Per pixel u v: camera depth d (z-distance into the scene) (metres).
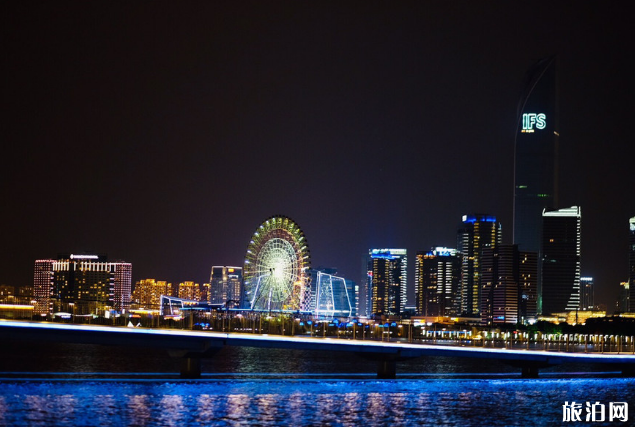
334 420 141.25
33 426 124.44
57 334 154.12
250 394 164.50
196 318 173.88
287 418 140.50
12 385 164.12
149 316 168.88
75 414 134.25
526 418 153.25
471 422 146.62
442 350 195.00
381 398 167.62
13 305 157.25
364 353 191.12
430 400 168.75
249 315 181.25
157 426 128.75
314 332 189.25
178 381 178.50
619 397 187.38
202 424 132.12
